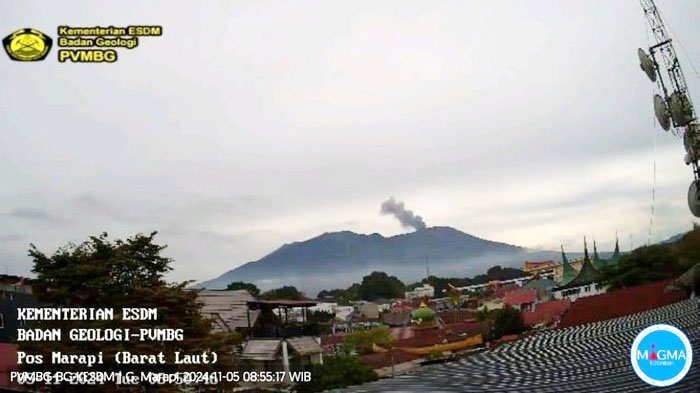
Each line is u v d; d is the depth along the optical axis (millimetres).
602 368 14570
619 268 56500
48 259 21938
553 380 14164
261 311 38656
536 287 121375
